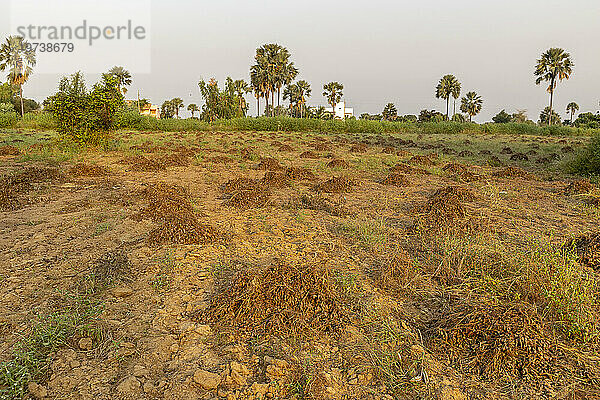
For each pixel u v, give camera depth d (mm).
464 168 11492
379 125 34625
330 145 18906
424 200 7801
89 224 5738
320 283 3617
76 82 14023
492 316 3152
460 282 4055
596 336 3168
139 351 2918
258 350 2957
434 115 63844
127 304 3568
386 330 3238
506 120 63562
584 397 2613
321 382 2631
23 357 2693
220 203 7223
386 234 5648
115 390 2512
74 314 3287
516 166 13227
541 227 6090
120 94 14367
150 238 5031
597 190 8469
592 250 4543
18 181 8234
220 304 3412
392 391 2629
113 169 10641
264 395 2539
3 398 2391
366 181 9922
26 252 4691
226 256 4680
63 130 14039
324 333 3211
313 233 5594
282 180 9070
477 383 2742
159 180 9289
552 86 45594
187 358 2863
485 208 7195
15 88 49375
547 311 3408
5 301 3543
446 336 3123
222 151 15758
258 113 45500
